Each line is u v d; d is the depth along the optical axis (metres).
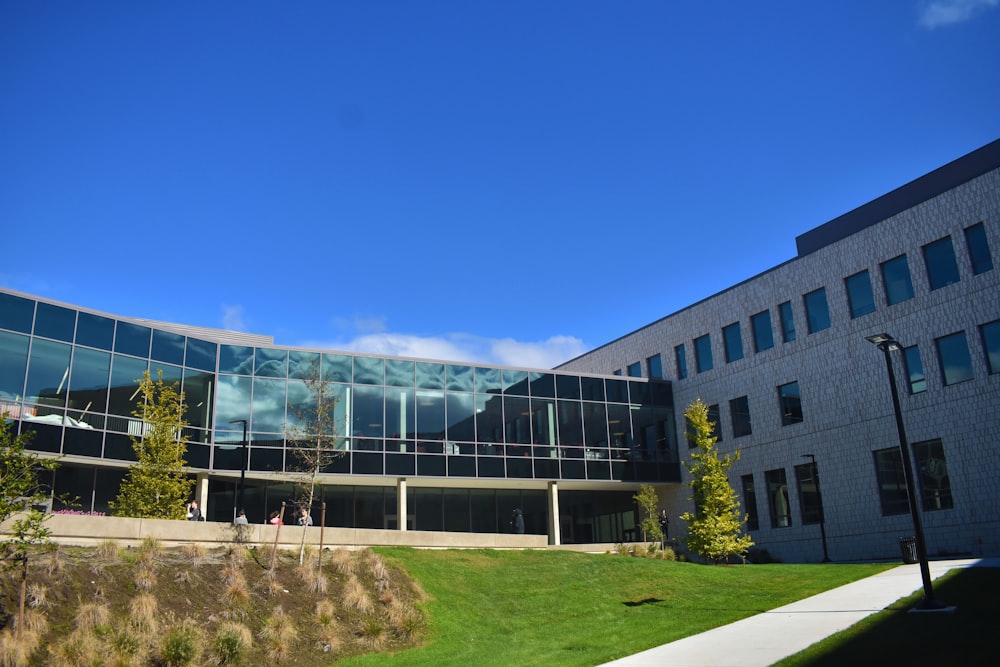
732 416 42.25
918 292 34.25
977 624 13.91
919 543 16.36
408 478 37.38
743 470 41.09
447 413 38.97
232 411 34.69
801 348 39.06
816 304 38.75
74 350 30.44
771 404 40.19
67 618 15.35
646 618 19.95
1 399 28.08
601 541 44.25
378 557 23.52
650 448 44.41
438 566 25.39
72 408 29.95
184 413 33.44
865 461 35.44
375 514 38.56
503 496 42.34
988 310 31.62
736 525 32.59
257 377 35.53
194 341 34.53
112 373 31.48
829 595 20.12
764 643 14.92
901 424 17.53
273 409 35.38
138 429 31.81
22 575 14.86
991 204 31.94
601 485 43.22
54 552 16.84
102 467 31.42
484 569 26.14
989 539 30.56
